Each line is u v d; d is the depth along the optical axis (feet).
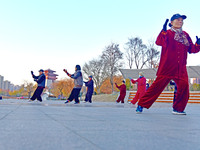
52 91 336.70
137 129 10.01
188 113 23.50
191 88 84.94
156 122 13.42
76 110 22.80
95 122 12.32
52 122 11.69
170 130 10.02
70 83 306.14
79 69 43.60
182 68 21.59
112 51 177.88
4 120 11.93
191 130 10.21
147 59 168.66
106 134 8.36
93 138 7.43
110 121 13.08
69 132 8.59
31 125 10.32
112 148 5.95
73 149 5.68
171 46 21.40
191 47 22.44
